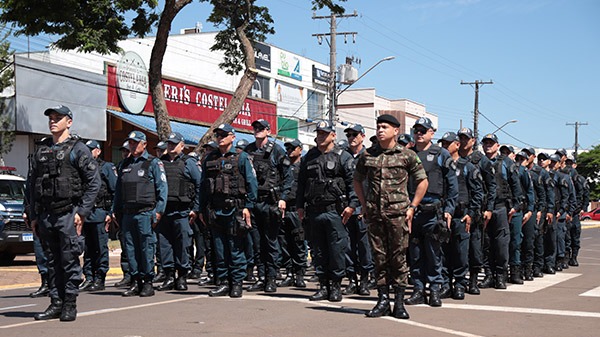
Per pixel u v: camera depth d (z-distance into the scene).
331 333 6.40
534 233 11.52
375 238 7.18
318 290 9.37
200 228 11.08
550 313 7.66
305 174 8.62
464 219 8.88
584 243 24.33
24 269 14.45
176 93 28.27
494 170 9.62
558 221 13.47
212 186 8.89
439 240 8.14
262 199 9.64
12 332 6.50
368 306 8.12
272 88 39.03
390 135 7.03
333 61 32.44
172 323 6.93
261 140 10.00
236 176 8.87
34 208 7.13
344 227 8.48
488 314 7.57
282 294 9.40
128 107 25.55
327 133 8.41
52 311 7.26
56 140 7.15
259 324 6.87
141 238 9.14
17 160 22.27
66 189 6.94
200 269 12.56
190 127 28.25
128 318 7.26
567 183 13.20
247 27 22.48
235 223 8.85
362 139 10.23
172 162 9.97
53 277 7.23
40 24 17.84
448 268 9.05
